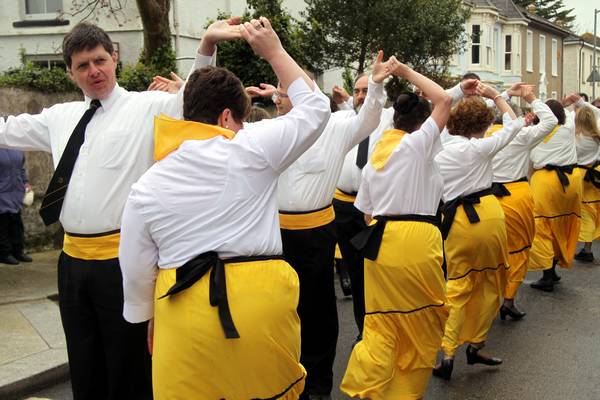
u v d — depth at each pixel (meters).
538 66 36.25
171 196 2.56
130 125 3.29
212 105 2.68
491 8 30.14
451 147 4.89
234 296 2.53
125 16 11.38
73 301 3.34
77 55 3.23
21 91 8.07
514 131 4.89
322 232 4.24
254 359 2.54
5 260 7.83
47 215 3.29
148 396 3.39
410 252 3.90
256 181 2.59
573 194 7.39
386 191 3.99
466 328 5.05
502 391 4.76
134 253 2.64
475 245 4.81
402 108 4.09
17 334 5.44
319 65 14.48
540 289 7.66
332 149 4.21
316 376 4.35
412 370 4.03
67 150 3.27
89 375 3.40
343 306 6.93
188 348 2.54
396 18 13.63
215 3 12.95
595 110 9.89
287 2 15.95
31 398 4.59
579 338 5.93
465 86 4.43
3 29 12.09
